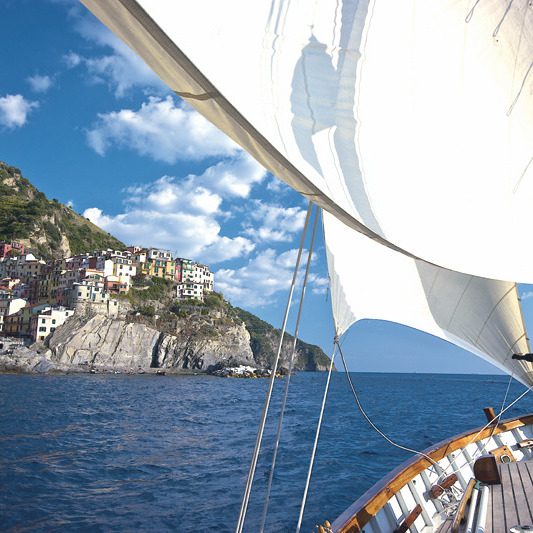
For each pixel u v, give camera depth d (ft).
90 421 106.42
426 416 125.08
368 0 9.11
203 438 84.64
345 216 9.03
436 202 10.61
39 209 602.03
